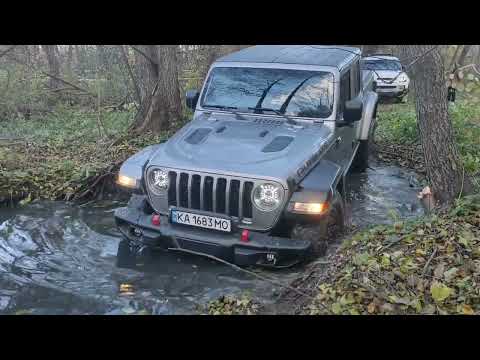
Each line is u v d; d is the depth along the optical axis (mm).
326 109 6277
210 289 5043
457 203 5438
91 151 9844
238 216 5191
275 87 6480
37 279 5266
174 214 5375
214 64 6820
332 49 7441
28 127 12906
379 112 14297
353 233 5988
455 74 5656
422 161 9492
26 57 15930
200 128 6102
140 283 5176
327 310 4234
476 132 9727
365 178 8789
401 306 4105
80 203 7562
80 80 17078
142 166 5766
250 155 5383
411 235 5129
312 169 5477
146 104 10648
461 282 4207
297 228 5301
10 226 6688
